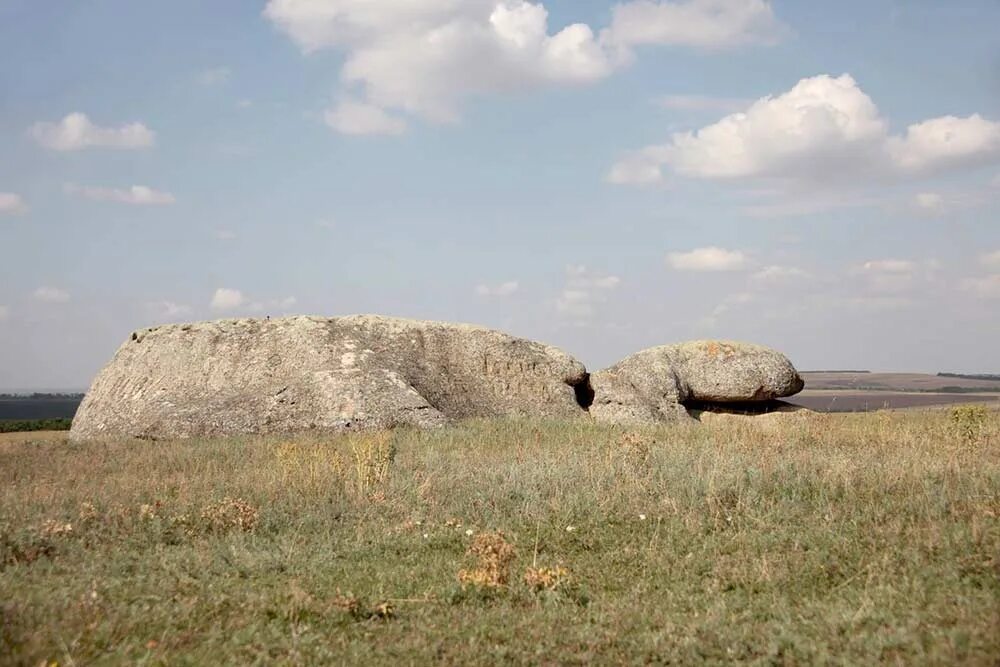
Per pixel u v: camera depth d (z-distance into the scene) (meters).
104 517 11.52
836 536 9.52
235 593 8.28
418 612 7.81
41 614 7.37
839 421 23.39
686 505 11.55
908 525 9.67
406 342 30.92
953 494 10.82
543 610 7.85
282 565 9.38
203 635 7.07
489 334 32.28
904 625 6.76
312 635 7.04
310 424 25.64
